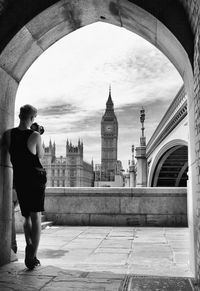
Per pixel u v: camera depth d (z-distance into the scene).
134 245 6.95
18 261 5.34
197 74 3.84
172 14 4.36
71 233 8.77
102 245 6.96
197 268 4.04
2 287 3.67
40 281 3.93
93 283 3.89
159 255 5.94
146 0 4.45
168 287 3.76
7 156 4.91
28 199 4.42
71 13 5.16
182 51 4.42
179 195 10.45
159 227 10.21
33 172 4.45
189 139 4.78
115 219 10.59
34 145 4.54
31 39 5.09
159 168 42.94
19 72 5.33
